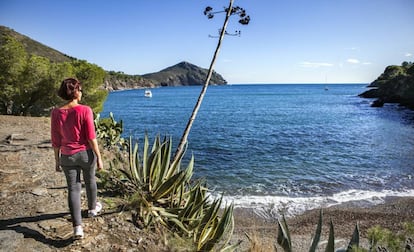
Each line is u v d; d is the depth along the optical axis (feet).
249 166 49.03
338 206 32.94
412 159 55.62
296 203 33.40
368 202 34.22
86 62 63.00
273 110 179.52
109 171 17.75
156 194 14.71
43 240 10.75
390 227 27.66
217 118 135.13
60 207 13.79
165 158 15.31
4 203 13.71
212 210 12.70
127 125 108.47
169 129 97.19
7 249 9.68
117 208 14.03
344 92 469.16
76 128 10.48
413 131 92.89
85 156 10.78
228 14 19.12
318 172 46.26
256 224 27.45
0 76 51.90
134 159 16.75
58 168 11.25
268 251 13.38
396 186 40.14
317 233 9.86
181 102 260.21
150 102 260.21
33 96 57.57
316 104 227.20
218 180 41.19
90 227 12.05
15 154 22.16
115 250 10.86
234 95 402.72
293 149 64.39
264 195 35.65
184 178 14.64
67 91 10.47
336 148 66.08
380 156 58.29
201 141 73.41
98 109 63.46
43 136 30.94
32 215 12.73
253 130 95.40
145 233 12.46
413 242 9.73
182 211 13.57
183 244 11.73
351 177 43.96
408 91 183.21
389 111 163.94
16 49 52.75
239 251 14.28
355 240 9.41
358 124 111.96
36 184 16.63
